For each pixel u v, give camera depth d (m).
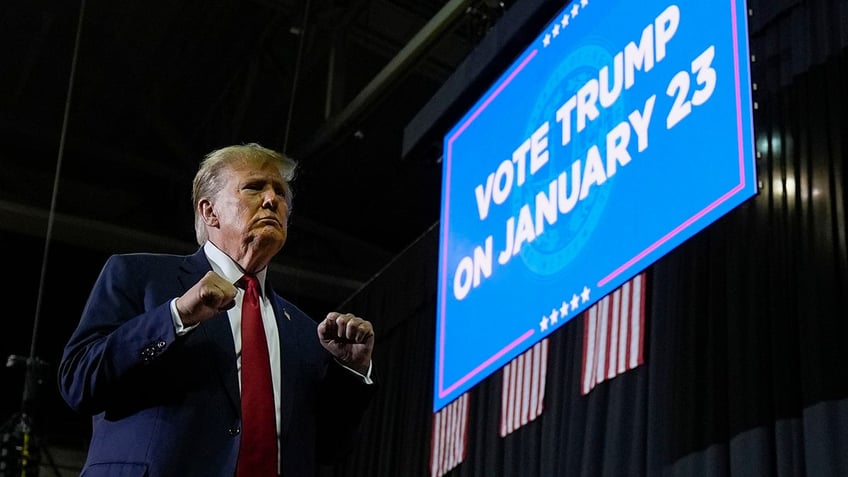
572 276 3.30
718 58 2.85
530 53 3.89
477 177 4.09
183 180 5.86
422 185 6.11
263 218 1.66
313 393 1.63
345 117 5.16
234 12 5.20
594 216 3.26
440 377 3.98
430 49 4.74
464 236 4.09
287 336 1.65
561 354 3.88
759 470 2.79
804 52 3.03
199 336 1.53
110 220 5.88
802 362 2.75
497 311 3.71
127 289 1.60
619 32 3.37
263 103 5.79
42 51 5.38
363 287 5.59
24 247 5.70
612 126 3.28
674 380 3.20
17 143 5.78
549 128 3.65
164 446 1.45
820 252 2.80
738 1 2.81
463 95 4.36
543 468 3.78
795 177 2.96
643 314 3.39
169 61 5.49
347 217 6.42
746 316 3.02
